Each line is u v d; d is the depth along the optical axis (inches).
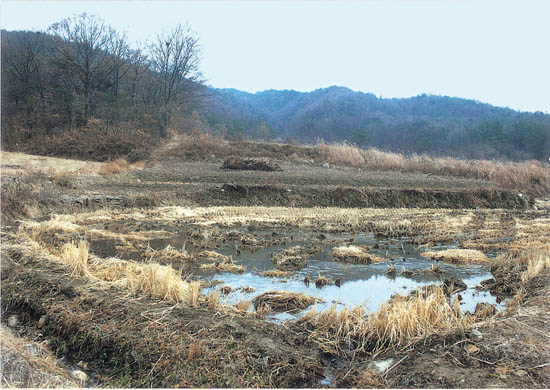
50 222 478.9
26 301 261.9
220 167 1002.7
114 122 1336.1
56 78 1507.1
